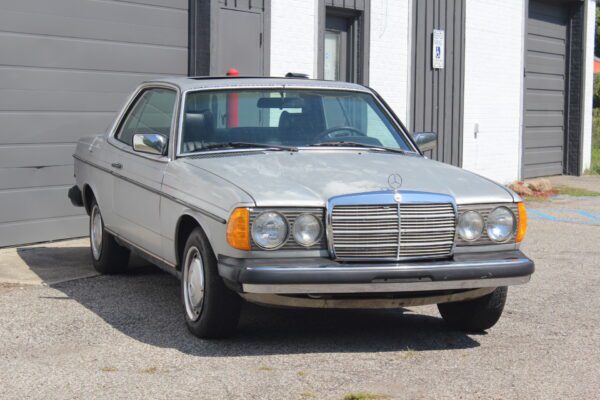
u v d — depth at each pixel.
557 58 19.80
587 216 13.57
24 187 9.86
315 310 7.30
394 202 5.83
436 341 6.43
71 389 5.23
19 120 9.76
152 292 7.77
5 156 9.66
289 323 6.86
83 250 9.74
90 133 10.45
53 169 10.12
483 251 6.14
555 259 9.90
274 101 7.22
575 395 5.28
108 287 7.95
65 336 6.34
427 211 5.92
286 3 12.73
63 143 10.19
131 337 6.32
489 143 17.22
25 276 8.34
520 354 6.13
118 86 10.72
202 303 6.13
